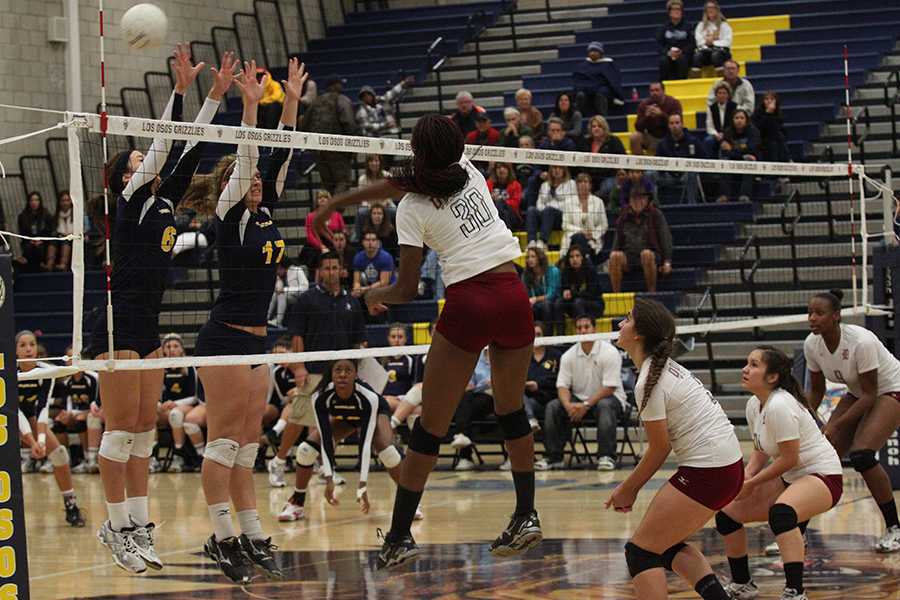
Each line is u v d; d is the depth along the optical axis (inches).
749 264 680.4
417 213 237.8
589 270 620.7
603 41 934.4
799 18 884.6
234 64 316.5
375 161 737.6
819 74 815.1
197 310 727.7
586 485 513.0
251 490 323.3
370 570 350.6
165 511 479.2
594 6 977.5
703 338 661.9
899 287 456.1
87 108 863.7
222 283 311.3
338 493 520.7
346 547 388.5
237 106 941.2
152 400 311.9
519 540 252.2
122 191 321.7
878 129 765.9
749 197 723.4
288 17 1002.1
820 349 373.1
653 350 261.1
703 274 682.2
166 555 383.9
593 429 647.8
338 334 489.7
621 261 647.1
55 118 845.2
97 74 869.2
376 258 649.6
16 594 251.4
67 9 844.6
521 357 245.4
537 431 578.9
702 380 652.7
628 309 644.7
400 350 370.9
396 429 544.1
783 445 295.9
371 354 359.3
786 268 675.4
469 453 592.4
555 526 414.6
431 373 240.5
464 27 980.6
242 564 316.8
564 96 761.0
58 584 341.4
